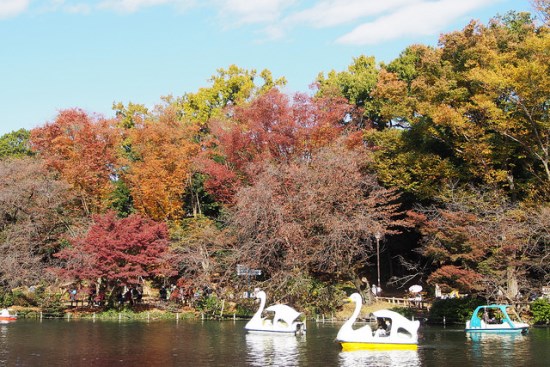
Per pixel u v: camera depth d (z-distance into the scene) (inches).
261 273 1792.6
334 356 965.2
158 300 1847.9
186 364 896.9
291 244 1683.1
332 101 2015.3
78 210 2167.8
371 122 2194.9
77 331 1353.3
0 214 1911.9
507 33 1771.7
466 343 1104.2
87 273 1689.2
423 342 1123.3
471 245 1378.0
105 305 1787.6
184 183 2229.3
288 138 1905.8
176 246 1779.0
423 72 1839.3
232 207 1918.1
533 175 1692.9
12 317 1638.8
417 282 2112.5
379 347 1037.2
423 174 1781.5
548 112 1588.3
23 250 1833.2
